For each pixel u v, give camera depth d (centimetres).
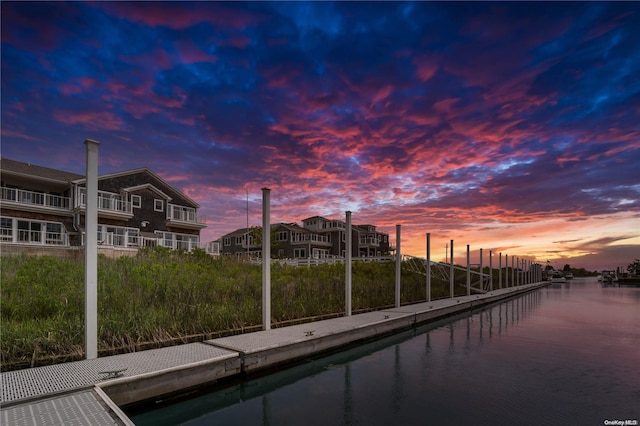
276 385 723
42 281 1143
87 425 410
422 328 1423
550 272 10250
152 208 3347
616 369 858
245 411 601
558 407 624
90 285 673
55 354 699
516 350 1052
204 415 587
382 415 585
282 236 5894
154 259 1800
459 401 648
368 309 1583
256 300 1230
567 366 881
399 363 894
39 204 2673
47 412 443
